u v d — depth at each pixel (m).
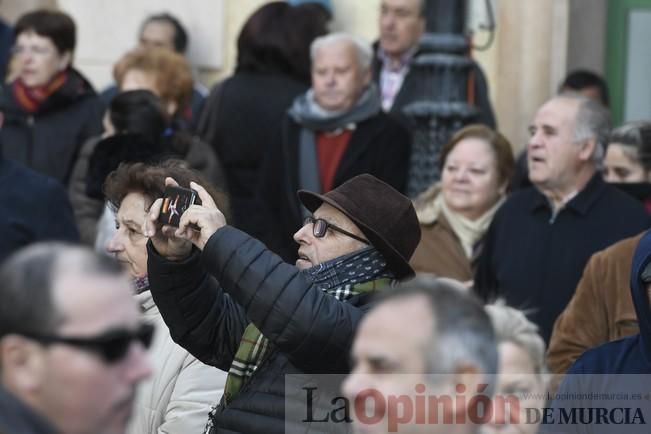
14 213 12.78
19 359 5.55
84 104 16.42
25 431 5.48
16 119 16.25
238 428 8.37
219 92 15.91
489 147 13.14
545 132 12.43
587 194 12.37
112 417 5.65
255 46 15.88
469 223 13.14
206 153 14.68
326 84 14.67
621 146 13.55
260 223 14.69
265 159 14.95
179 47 19.16
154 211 8.28
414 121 13.85
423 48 13.87
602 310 10.97
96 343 5.56
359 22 19.59
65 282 5.57
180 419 9.21
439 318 5.89
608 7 19.70
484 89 16.28
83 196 14.98
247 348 8.48
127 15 20.50
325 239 8.71
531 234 12.40
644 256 8.87
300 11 16.16
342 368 8.05
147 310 9.46
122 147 12.91
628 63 19.78
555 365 11.07
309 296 7.91
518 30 19.14
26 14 16.33
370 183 8.82
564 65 19.27
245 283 7.88
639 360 8.93
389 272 8.73
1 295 5.55
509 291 12.31
